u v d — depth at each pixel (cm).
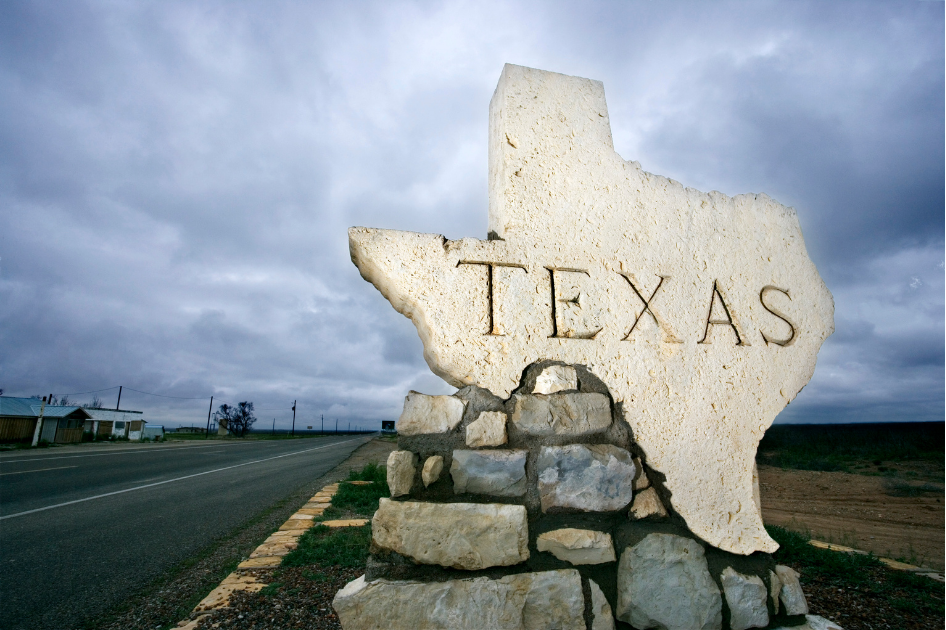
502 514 203
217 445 3209
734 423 249
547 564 204
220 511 728
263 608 327
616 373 239
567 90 276
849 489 1115
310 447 3142
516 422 220
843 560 424
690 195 277
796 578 229
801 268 283
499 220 257
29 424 2617
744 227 280
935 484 1108
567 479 217
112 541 536
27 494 881
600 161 268
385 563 198
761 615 217
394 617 188
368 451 2523
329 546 481
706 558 222
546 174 257
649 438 235
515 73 269
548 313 238
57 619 321
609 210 261
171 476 1214
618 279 252
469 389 223
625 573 209
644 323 250
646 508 224
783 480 1309
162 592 372
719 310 263
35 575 414
